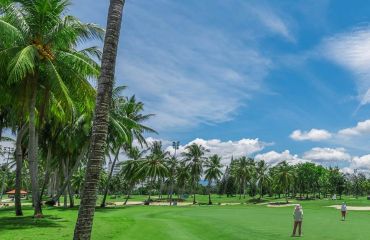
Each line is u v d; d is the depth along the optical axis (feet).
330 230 92.38
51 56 84.74
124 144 202.08
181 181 344.49
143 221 100.17
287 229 93.61
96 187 32.27
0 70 82.69
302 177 441.68
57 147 162.40
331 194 476.54
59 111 100.32
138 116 191.83
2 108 114.21
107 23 34.27
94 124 33.01
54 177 263.70
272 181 444.14
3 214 103.24
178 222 104.78
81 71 88.02
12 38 76.64
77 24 88.12
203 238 76.69
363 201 324.19
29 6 83.41
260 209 212.23
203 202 363.97
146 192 545.03
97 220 94.48
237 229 90.99
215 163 345.31
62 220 87.25
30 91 85.46
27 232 63.77
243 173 426.10
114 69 34.12
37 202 91.86
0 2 79.46
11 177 370.94
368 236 80.74
